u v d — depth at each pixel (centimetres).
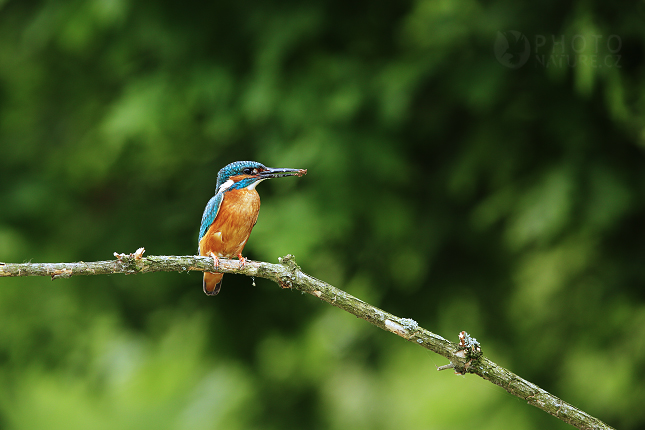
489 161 1018
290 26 1019
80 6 1078
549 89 986
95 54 1209
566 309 1102
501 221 1100
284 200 1030
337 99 1004
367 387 1407
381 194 1048
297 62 1082
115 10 1017
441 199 1100
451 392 1301
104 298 1239
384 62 1057
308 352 1339
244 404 1358
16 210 1161
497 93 987
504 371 474
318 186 1022
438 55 998
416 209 1099
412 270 1134
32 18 1191
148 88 1101
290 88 1049
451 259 1175
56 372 1359
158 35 1095
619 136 970
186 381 1518
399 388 1422
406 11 1078
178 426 1445
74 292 1232
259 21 1057
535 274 1140
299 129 1066
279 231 973
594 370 1111
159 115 1082
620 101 872
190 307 1244
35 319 1261
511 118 1005
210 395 1420
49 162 1223
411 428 1328
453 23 991
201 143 1230
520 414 1153
